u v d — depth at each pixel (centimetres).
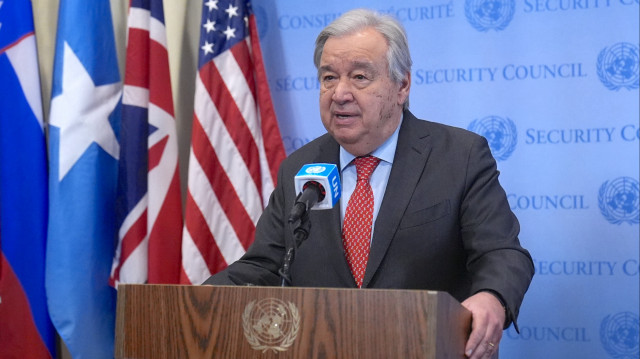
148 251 506
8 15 524
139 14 524
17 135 513
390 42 310
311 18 545
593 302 483
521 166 500
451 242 299
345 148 320
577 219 489
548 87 498
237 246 507
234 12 527
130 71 518
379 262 294
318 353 201
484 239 287
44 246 512
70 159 502
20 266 504
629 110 484
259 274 318
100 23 523
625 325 478
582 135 491
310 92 543
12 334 502
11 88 516
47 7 568
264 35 551
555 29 498
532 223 495
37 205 512
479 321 227
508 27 507
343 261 302
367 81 306
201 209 504
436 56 518
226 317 212
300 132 543
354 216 312
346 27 311
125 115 514
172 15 562
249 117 518
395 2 527
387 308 196
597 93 490
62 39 515
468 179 302
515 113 503
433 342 191
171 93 522
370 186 316
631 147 484
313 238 311
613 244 482
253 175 514
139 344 221
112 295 511
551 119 496
